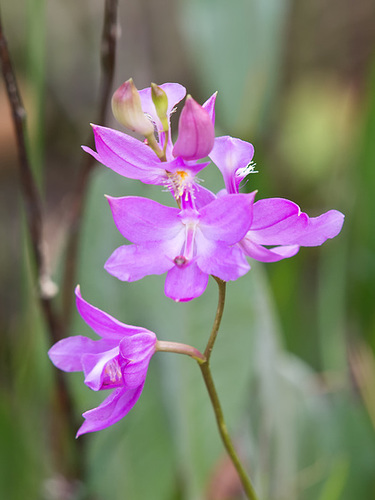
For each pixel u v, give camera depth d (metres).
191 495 0.51
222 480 0.51
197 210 0.40
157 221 0.40
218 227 0.39
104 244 0.51
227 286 0.50
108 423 0.40
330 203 0.70
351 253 0.59
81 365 0.41
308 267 0.74
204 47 0.63
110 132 0.39
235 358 0.51
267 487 0.51
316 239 0.40
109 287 0.51
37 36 0.52
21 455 0.51
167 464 0.52
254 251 0.41
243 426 0.52
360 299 0.60
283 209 0.40
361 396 0.56
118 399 0.40
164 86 0.41
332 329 0.58
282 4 0.62
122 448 0.52
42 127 0.53
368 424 0.54
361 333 0.59
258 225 0.40
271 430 0.52
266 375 0.52
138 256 0.40
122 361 0.40
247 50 0.62
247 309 0.50
